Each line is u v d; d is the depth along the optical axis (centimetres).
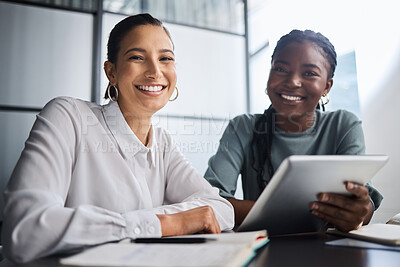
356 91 233
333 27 239
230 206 89
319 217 67
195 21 275
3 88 225
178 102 262
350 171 60
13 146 226
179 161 104
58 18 240
